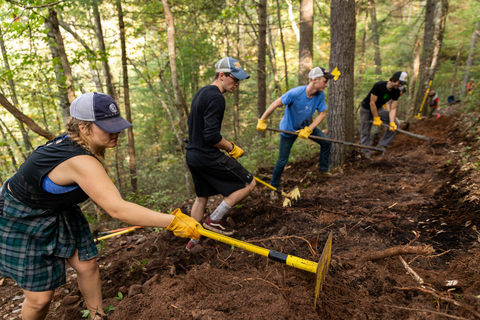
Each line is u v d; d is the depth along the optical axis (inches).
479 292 63.1
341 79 191.6
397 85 192.5
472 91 308.5
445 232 95.1
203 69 464.8
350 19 183.2
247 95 538.3
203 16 358.6
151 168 362.9
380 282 75.0
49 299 66.6
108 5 285.3
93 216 217.0
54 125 337.7
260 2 264.4
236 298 73.2
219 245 111.7
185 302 75.3
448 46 706.2
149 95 530.6
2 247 62.9
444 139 239.8
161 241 128.3
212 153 105.5
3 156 245.6
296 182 185.5
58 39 187.6
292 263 67.3
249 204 148.0
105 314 76.4
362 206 128.6
